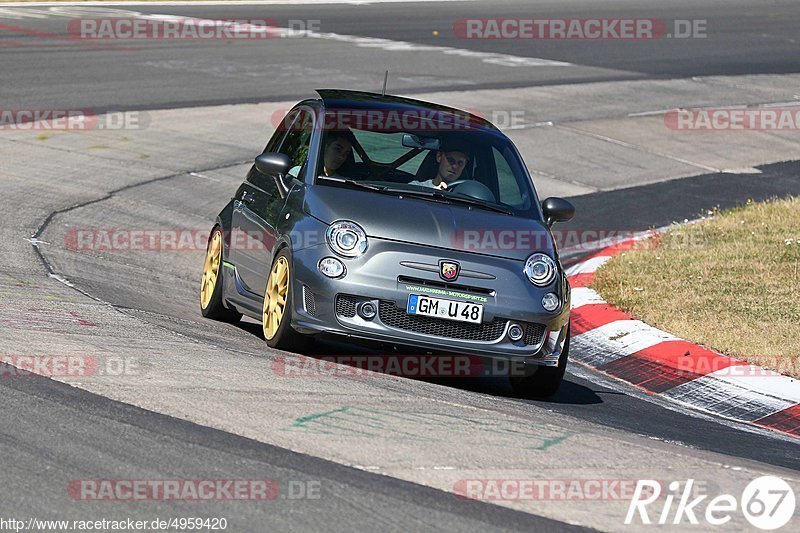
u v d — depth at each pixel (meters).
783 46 120.06
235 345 28.00
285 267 27.75
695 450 23.73
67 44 90.81
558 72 94.44
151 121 65.00
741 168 69.12
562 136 71.88
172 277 38.97
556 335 27.67
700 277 41.31
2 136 57.69
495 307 26.81
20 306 29.06
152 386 22.62
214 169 56.66
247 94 74.88
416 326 26.66
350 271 26.48
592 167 65.81
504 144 31.55
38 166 52.50
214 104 71.06
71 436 19.30
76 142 58.22
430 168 29.89
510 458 20.39
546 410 26.16
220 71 82.75
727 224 50.47
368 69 88.56
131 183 51.88
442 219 27.84
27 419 19.97
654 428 26.08
